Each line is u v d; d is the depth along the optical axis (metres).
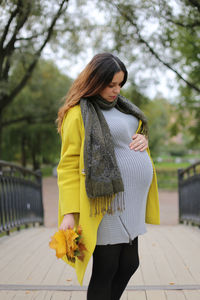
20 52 7.52
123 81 1.72
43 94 16.61
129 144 1.69
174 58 7.80
